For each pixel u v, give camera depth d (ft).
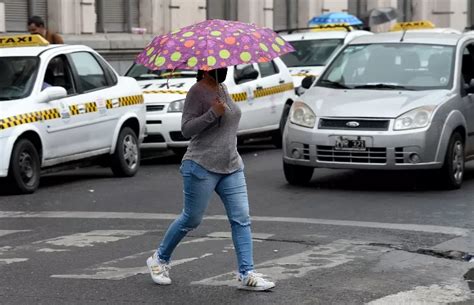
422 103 77.82
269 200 75.41
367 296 45.85
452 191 79.25
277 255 55.06
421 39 86.79
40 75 82.64
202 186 46.50
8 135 77.61
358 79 84.23
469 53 87.35
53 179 90.94
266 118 110.22
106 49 141.18
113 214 70.69
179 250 56.34
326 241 58.95
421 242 58.54
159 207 73.82
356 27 155.94
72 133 84.33
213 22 44.68
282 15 184.65
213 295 46.21
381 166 76.89
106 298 45.96
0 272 51.60
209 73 46.37
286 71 115.44
